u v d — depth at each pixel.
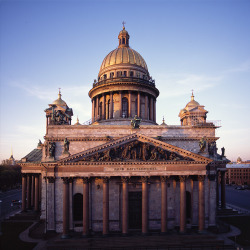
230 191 147.88
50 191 51.94
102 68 83.19
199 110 66.75
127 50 82.88
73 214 52.12
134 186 54.06
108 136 57.00
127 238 46.50
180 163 50.34
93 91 81.31
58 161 48.66
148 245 44.31
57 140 56.59
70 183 51.97
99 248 43.41
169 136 59.03
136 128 54.28
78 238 47.09
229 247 44.47
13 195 125.75
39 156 75.25
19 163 70.75
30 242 47.50
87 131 58.31
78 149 56.62
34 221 64.75
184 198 50.03
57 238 48.00
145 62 86.25
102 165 49.34
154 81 82.94
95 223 52.22
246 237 50.16
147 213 48.81
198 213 51.75
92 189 52.97
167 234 48.78
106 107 77.62
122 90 75.44
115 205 53.12
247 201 102.62
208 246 43.91
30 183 76.25
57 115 60.12
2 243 46.94
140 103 76.38
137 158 50.00
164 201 49.53
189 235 48.16
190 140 58.91
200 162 50.44
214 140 59.59
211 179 55.69
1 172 153.12
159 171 49.97
